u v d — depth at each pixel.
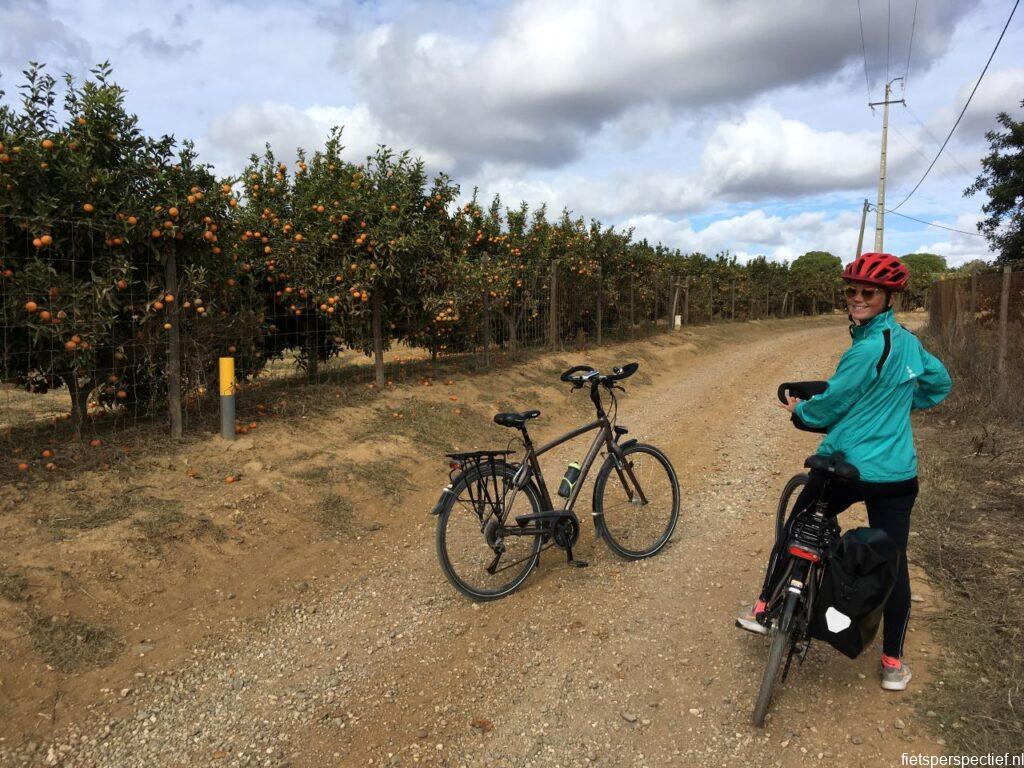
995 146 18.53
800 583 2.62
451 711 2.79
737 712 2.71
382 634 3.43
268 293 7.73
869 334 2.67
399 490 5.45
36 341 4.38
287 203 7.88
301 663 3.18
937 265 69.94
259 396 7.08
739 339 23.27
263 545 4.25
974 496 4.77
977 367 8.25
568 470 4.10
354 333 8.16
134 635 3.27
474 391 8.93
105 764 2.48
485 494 3.70
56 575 3.37
